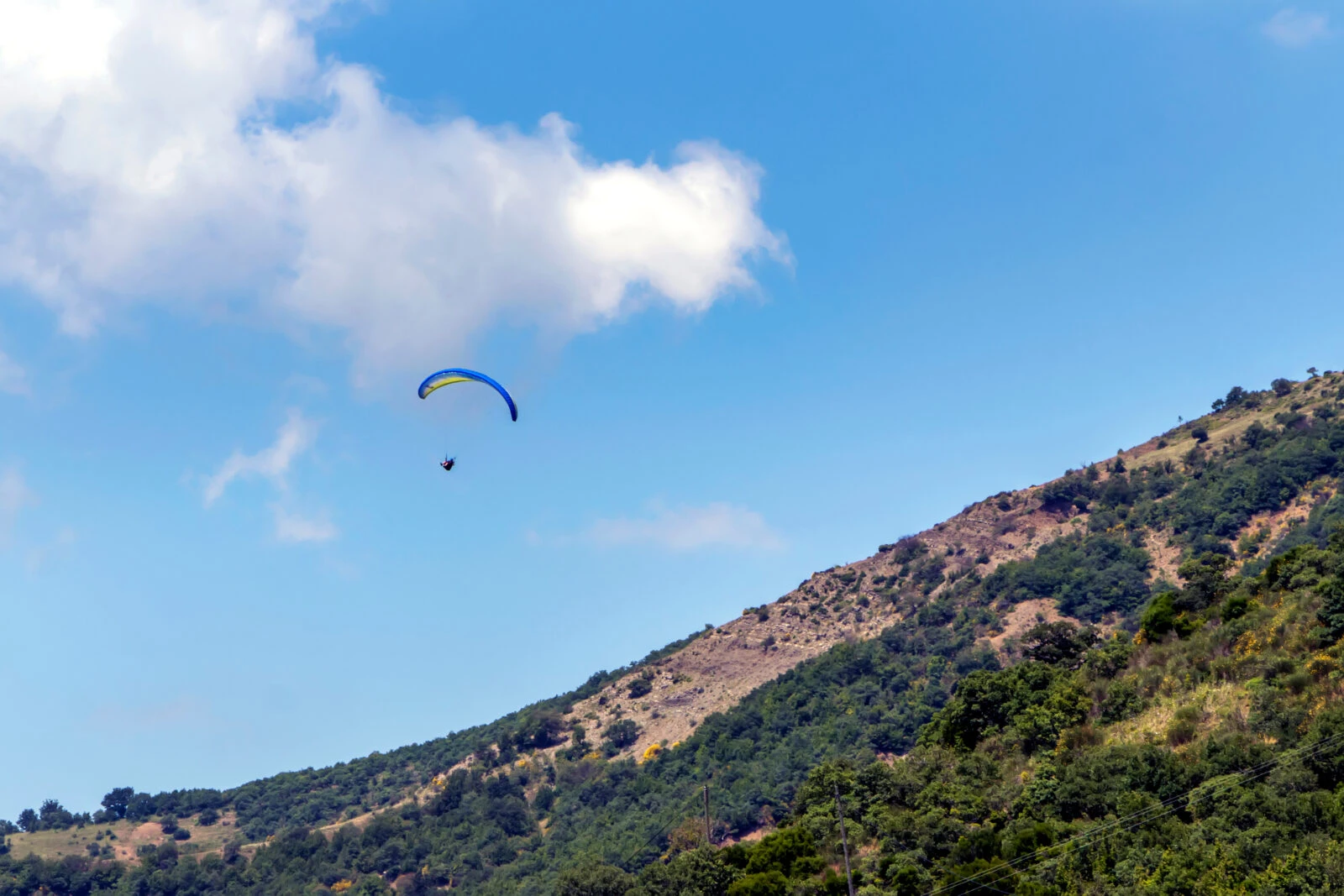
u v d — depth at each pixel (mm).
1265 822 53938
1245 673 70312
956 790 76062
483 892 144125
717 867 80938
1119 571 163750
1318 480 163000
